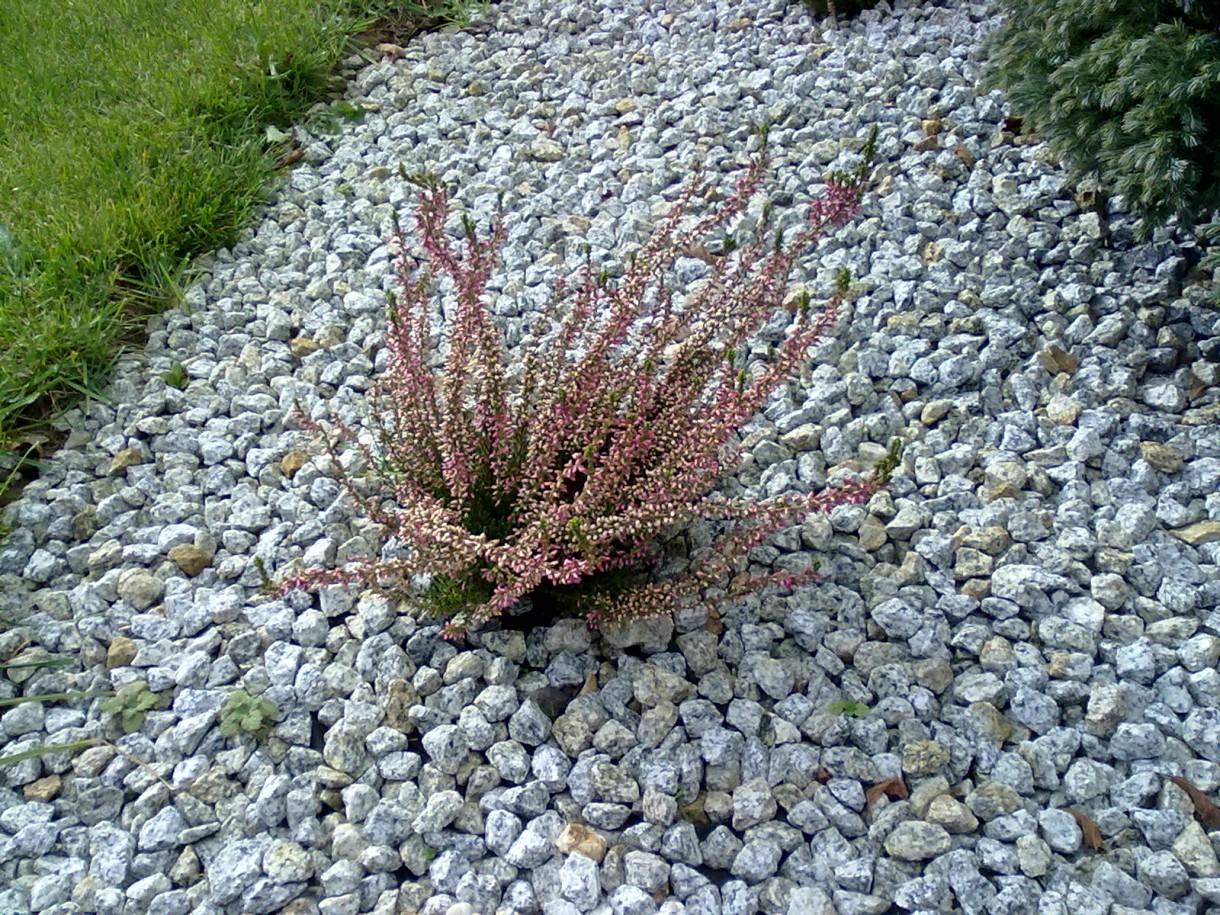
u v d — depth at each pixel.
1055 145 1.19
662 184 1.39
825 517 0.98
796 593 0.93
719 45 1.63
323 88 1.61
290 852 0.78
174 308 1.25
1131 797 0.78
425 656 0.90
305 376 1.17
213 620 0.94
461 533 0.80
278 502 1.03
